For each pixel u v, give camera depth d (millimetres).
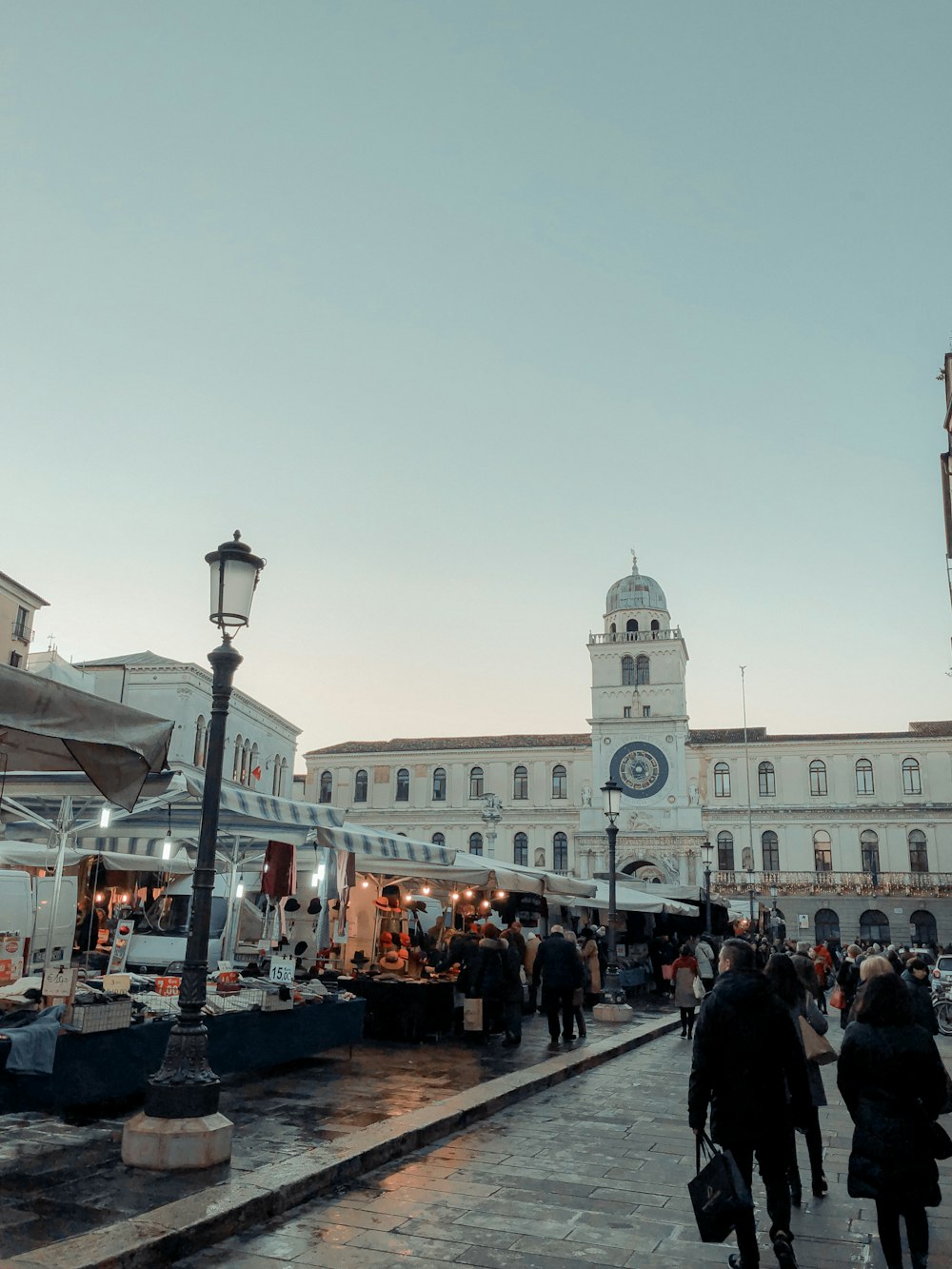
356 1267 5766
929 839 68438
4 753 9141
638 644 71562
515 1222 6664
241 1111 9680
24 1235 5816
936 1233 6785
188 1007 7836
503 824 76000
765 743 73500
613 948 21562
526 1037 16969
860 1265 6020
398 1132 8594
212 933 21578
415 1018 15586
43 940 16266
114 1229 5855
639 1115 10562
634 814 68438
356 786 80875
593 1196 7332
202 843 8266
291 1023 11789
